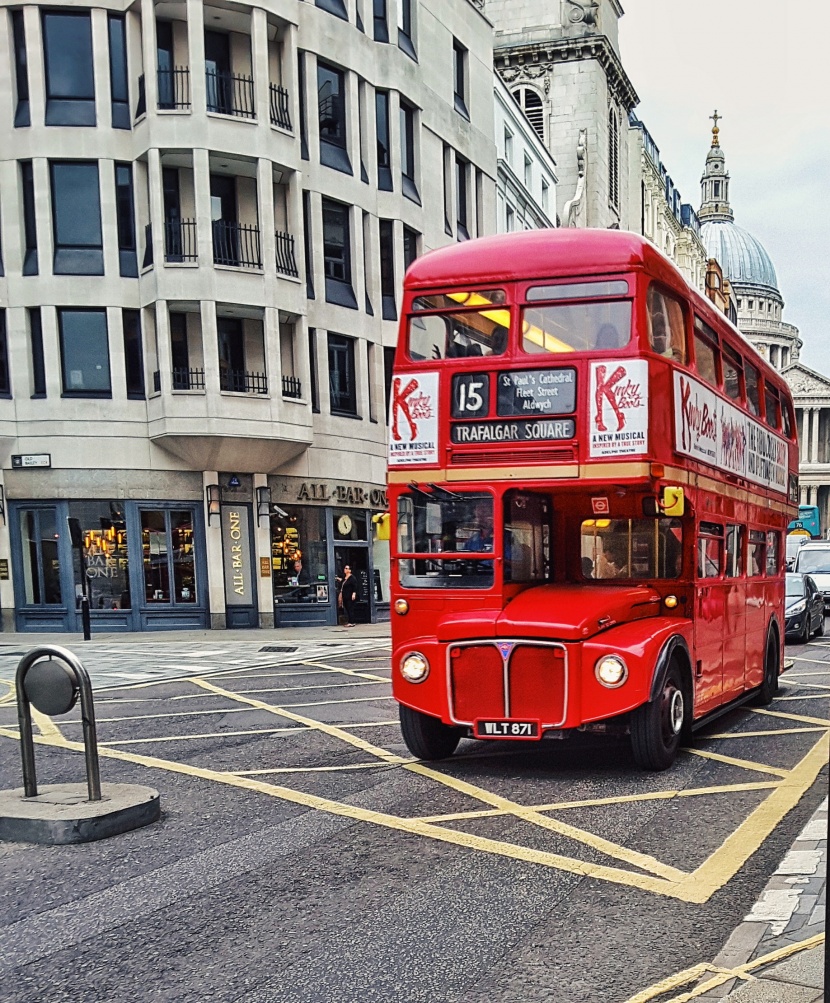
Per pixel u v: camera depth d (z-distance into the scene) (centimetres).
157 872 576
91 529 2491
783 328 15412
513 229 4153
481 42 3644
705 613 968
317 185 2734
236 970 435
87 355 2516
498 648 794
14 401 2489
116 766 880
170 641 2222
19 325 2495
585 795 743
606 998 400
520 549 869
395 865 576
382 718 1120
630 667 778
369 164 2928
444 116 3312
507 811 695
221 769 859
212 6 2480
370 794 752
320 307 2738
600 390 806
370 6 2953
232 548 2578
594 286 820
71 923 499
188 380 2508
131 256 2534
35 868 592
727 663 1060
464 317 857
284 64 2630
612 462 800
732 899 513
